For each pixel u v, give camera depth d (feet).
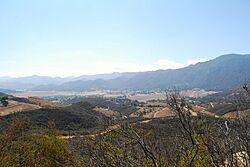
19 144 72.64
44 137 78.89
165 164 17.03
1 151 68.44
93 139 18.69
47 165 69.62
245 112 15.98
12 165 65.21
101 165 17.93
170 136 17.38
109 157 17.95
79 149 19.47
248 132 15.23
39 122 205.46
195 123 16.37
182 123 16.37
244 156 15.16
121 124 18.51
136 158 17.63
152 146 17.44
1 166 64.08
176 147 17.21
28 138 78.33
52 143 72.38
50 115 221.87
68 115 223.51
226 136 15.71
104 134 18.48
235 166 15.02
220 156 15.47
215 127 16.12
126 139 18.02
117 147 18.04
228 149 15.44
